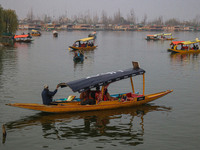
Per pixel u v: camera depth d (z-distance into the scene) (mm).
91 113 15469
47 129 13102
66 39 103375
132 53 52406
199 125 13688
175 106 16922
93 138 12117
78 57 39406
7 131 12805
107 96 16422
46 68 32094
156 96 17641
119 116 15023
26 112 15469
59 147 11234
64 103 15727
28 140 11883
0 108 16031
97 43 85750
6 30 94625
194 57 44750
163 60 40875
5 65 33719
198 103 17500
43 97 15203
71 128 13258
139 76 26516
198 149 11078
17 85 22297
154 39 104250
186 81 24438
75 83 15320
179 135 12445
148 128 13305
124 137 12234
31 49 58188
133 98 16656
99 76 16266
